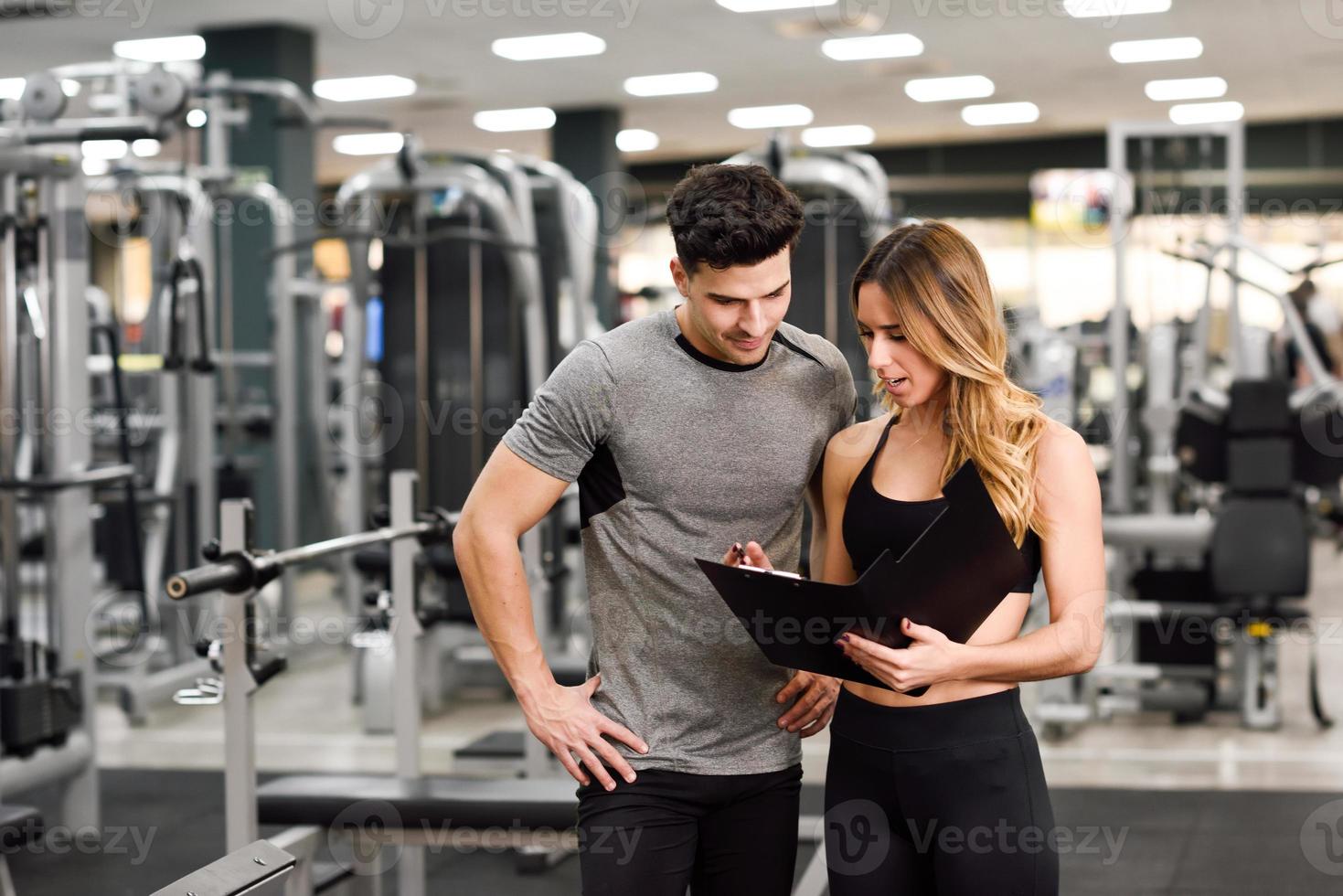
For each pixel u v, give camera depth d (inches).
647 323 70.6
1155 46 377.1
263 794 106.4
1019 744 66.9
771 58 389.7
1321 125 496.7
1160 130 229.0
